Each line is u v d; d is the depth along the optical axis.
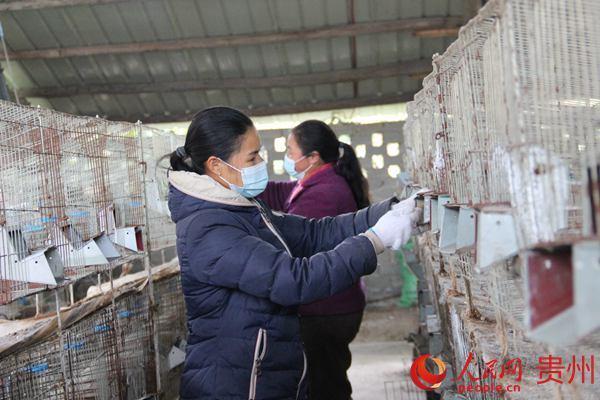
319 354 2.47
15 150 1.98
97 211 2.47
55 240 2.14
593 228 0.67
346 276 1.47
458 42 1.38
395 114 6.72
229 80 6.11
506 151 0.96
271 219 1.69
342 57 6.04
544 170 0.86
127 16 5.57
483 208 0.94
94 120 2.49
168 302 3.35
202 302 1.52
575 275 0.63
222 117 1.57
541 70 0.96
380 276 6.61
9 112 1.96
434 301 2.68
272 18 5.62
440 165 1.71
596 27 0.97
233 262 1.44
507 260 1.03
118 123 2.82
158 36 5.79
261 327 1.50
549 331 0.69
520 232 0.87
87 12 5.50
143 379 2.80
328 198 2.46
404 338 5.45
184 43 5.64
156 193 3.49
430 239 2.40
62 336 2.03
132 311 2.74
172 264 3.55
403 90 6.43
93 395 2.29
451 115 1.58
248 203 1.55
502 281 1.17
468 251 1.27
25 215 2.00
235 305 1.50
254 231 1.54
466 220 1.21
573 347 1.05
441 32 5.40
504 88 0.97
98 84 6.23
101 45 5.75
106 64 6.07
